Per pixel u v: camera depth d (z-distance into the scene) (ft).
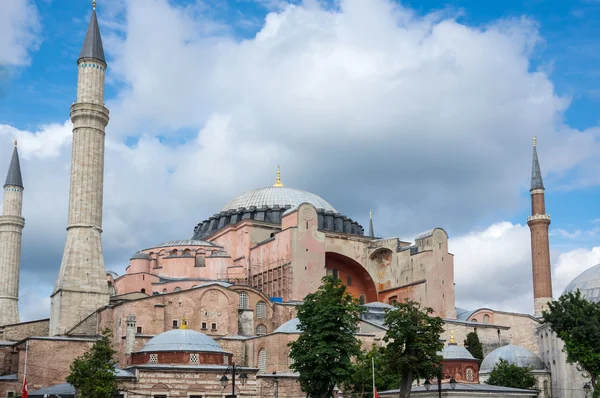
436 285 417.90
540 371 376.48
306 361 235.40
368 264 442.91
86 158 375.86
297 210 402.72
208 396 272.10
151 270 425.28
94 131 380.58
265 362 330.54
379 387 303.89
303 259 397.19
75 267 359.87
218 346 292.20
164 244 438.40
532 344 443.32
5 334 372.79
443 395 271.28
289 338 323.57
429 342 240.12
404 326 239.09
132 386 263.29
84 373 250.37
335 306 237.04
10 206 467.52
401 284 432.25
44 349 307.17
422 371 239.30
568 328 303.27
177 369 270.05
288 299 389.39
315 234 405.59
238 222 442.09
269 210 453.99
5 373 341.00
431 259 419.95
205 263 427.33
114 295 379.55
